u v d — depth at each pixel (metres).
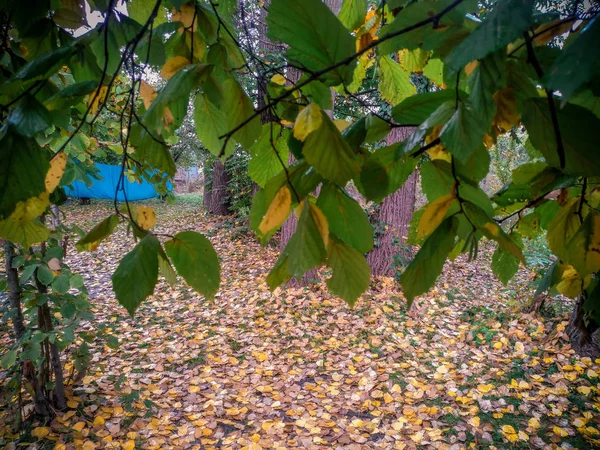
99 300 5.88
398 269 6.32
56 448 2.78
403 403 3.49
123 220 0.65
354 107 4.02
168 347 4.48
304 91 0.69
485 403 3.40
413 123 0.61
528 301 5.00
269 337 4.72
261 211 0.62
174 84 0.52
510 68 0.46
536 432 3.07
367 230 0.59
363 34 0.85
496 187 7.77
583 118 0.43
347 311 5.28
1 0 0.69
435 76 0.89
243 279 6.68
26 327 2.96
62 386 3.14
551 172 0.72
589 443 2.93
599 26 0.30
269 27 0.53
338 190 0.58
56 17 0.72
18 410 2.88
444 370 3.95
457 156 0.43
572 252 0.59
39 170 0.53
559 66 0.31
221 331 4.89
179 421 3.26
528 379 3.73
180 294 6.10
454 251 0.75
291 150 0.67
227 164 9.18
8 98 0.63
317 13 0.50
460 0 0.45
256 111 0.56
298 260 0.46
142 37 0.70
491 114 0.43
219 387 3.74
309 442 2.99
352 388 3.74
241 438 3.05
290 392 3.69
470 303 5.66
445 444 2.97
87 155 2.50
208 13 0.82
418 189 8.44
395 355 4.29
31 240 0.62
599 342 3.99
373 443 3.01
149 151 0.69
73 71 0.78
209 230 10.05
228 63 0.87
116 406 3.31
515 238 0.87
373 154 0.61
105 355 4.24
